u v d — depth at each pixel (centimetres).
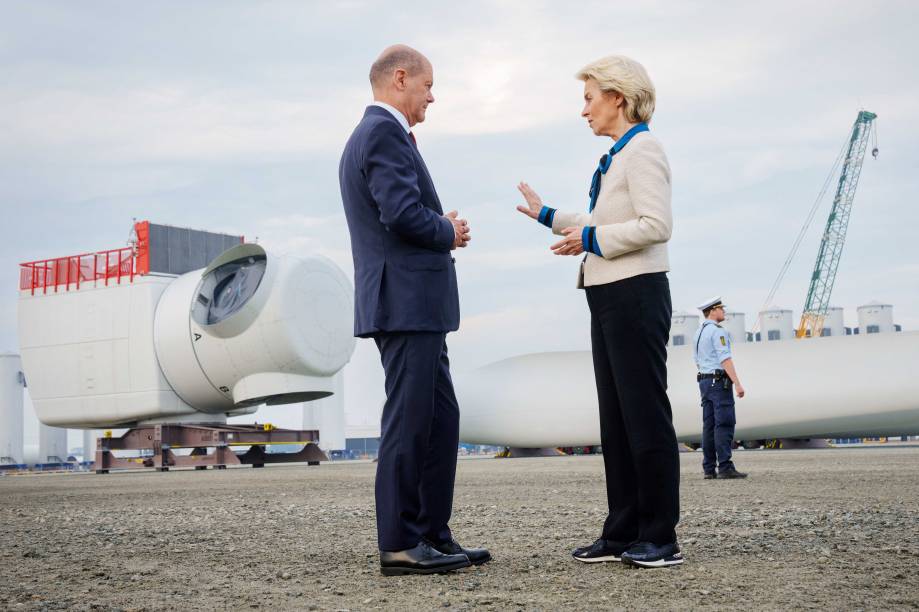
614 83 363
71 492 1180
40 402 2716
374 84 384
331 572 360
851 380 2314
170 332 2483
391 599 287
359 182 370
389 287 363
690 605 258
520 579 322
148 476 1897
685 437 2520
